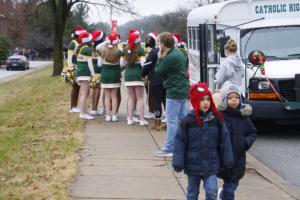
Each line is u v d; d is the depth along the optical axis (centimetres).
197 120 655
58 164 891
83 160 937
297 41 1242
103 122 1280
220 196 711
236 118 689
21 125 1245
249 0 1288
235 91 684
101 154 978
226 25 1283
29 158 923
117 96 1291
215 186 660
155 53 1170
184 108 962
